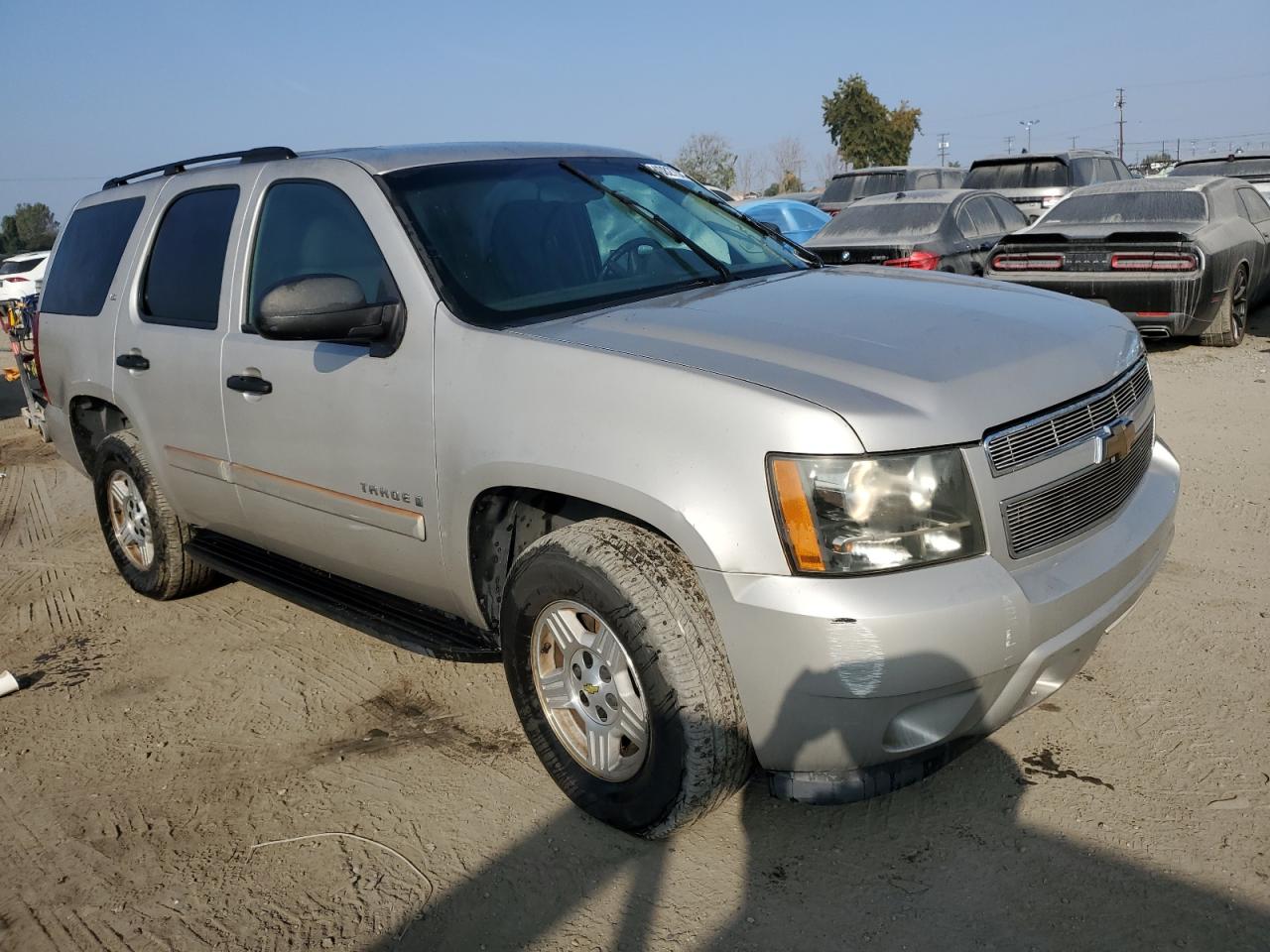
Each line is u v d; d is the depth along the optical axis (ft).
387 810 10.31
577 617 9.50
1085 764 10.10
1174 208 31.30
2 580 18.34
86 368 15.49
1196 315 28.76
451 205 11.25
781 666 8.03
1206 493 17.71
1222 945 7.75
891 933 8.14
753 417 8.09
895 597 7.77
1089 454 8.98
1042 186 55.67
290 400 11.71
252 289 12.64
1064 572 8.57
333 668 13.69
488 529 10.28
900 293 10.69
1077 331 9.82
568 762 9.90
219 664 14.06
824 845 9.25
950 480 8.03
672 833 9.23
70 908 9.19
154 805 10.73
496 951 8.32
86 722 12.70
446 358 10.09
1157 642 12.43
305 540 12.41
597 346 9.22
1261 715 10.74
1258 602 13.35
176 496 14.55
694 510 8.22
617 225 12.03
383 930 8.64
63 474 26.03
